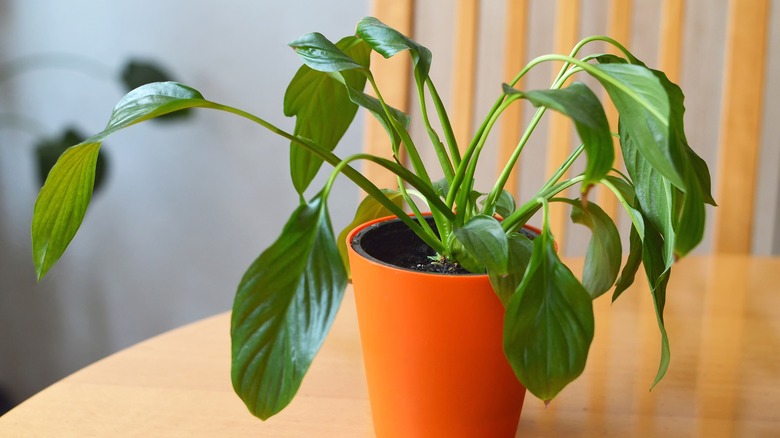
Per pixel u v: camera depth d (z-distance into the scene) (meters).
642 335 1.12
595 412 0.98
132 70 1.84
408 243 0.93
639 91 0.76
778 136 1.97
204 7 1.91
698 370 1.05
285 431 0.94
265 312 0.78
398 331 0.84
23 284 2.12
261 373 0.78
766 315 1.17
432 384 0.85
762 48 1.33
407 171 0.83
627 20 1.31
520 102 1.31
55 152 1.80
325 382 1.02
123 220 2.07
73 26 1.93
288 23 1.91
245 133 1.99
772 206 2.04
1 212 2.06
